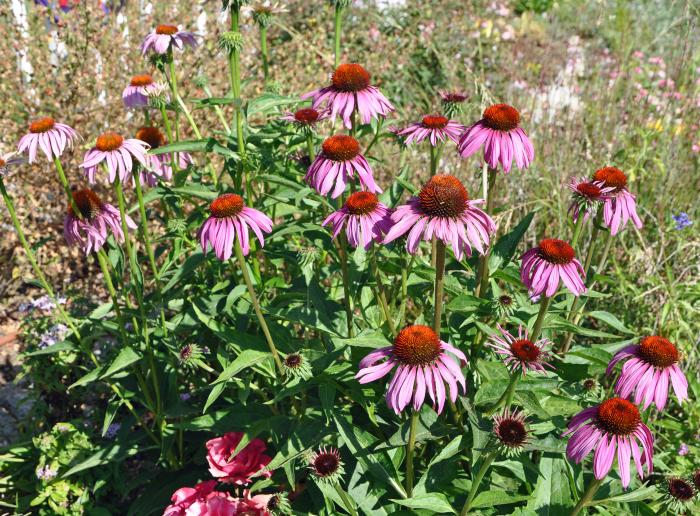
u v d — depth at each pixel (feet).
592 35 7.15
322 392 2.12
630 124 4.50
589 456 2.23
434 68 6.18
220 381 2.17
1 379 3.45
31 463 2.81
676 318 2.97
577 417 1.77
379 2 6.47
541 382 2.08
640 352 1.85
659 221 3.74
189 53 4.56
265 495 2.19
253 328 2.67
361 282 2.43
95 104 4.23
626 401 1.72
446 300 2.57
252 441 2.33
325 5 6.09
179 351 2.47
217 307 2.53
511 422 1.82
